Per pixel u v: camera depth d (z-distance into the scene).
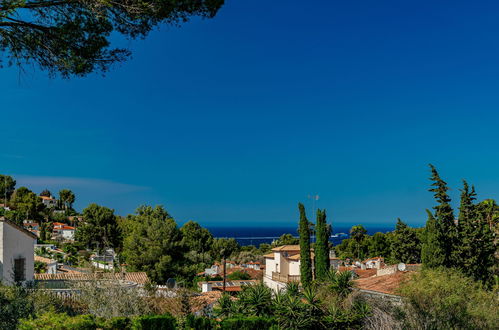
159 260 51.19
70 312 18.95
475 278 28.89
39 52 10.73
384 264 70.69
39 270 41.88
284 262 50.03
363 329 18.52
